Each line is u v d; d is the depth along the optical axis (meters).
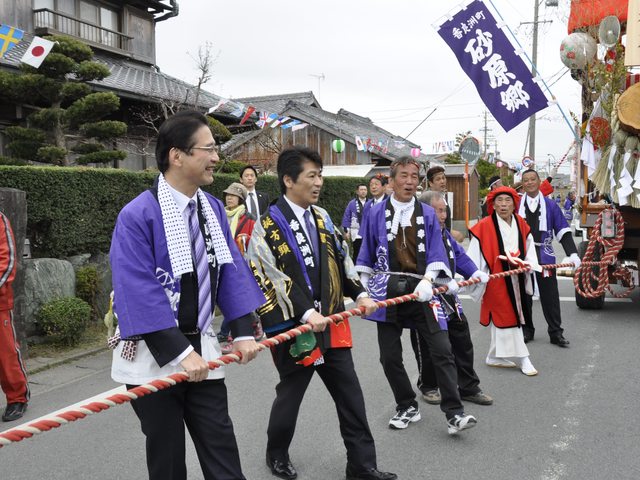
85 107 8.91
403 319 4.06
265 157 17.17
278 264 3.20
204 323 2.37
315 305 3.22
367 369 5.56
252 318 2.54
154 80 13.94
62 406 4.69
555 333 6.40
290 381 3.33
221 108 13.24
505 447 3.82
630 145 6.91
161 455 2.35
